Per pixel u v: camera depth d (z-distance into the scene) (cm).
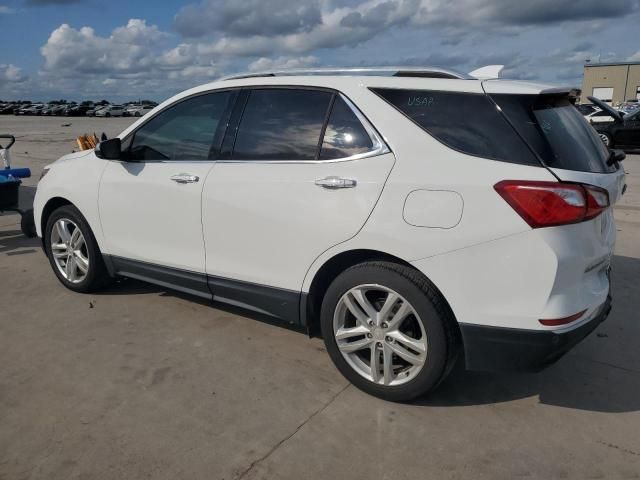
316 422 288
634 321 419
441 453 264
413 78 303
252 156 345
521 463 258
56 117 5869
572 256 257
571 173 257
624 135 1761
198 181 363
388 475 249
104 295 463
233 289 359
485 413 299
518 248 258
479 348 276
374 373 307
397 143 290
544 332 260
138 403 304
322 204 308
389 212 285
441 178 274
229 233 351
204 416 292
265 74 360
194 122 379
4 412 293
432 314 281
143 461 256
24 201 855
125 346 371
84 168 441
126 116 6325
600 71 6738
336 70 335
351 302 308
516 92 271
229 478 246
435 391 320
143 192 394
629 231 691
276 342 379
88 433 276
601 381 333
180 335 388
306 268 321
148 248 403
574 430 284
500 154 266
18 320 412
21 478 244
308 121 325
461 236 268
